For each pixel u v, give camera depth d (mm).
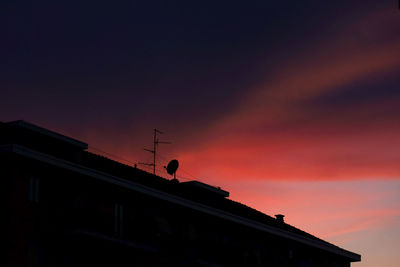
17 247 30156
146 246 36438
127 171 40656
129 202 37750
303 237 52469
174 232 40688
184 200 40844
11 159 30844
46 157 31734
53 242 32094
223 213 44125
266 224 48594
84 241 33375
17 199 30641
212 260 42781
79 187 34406
